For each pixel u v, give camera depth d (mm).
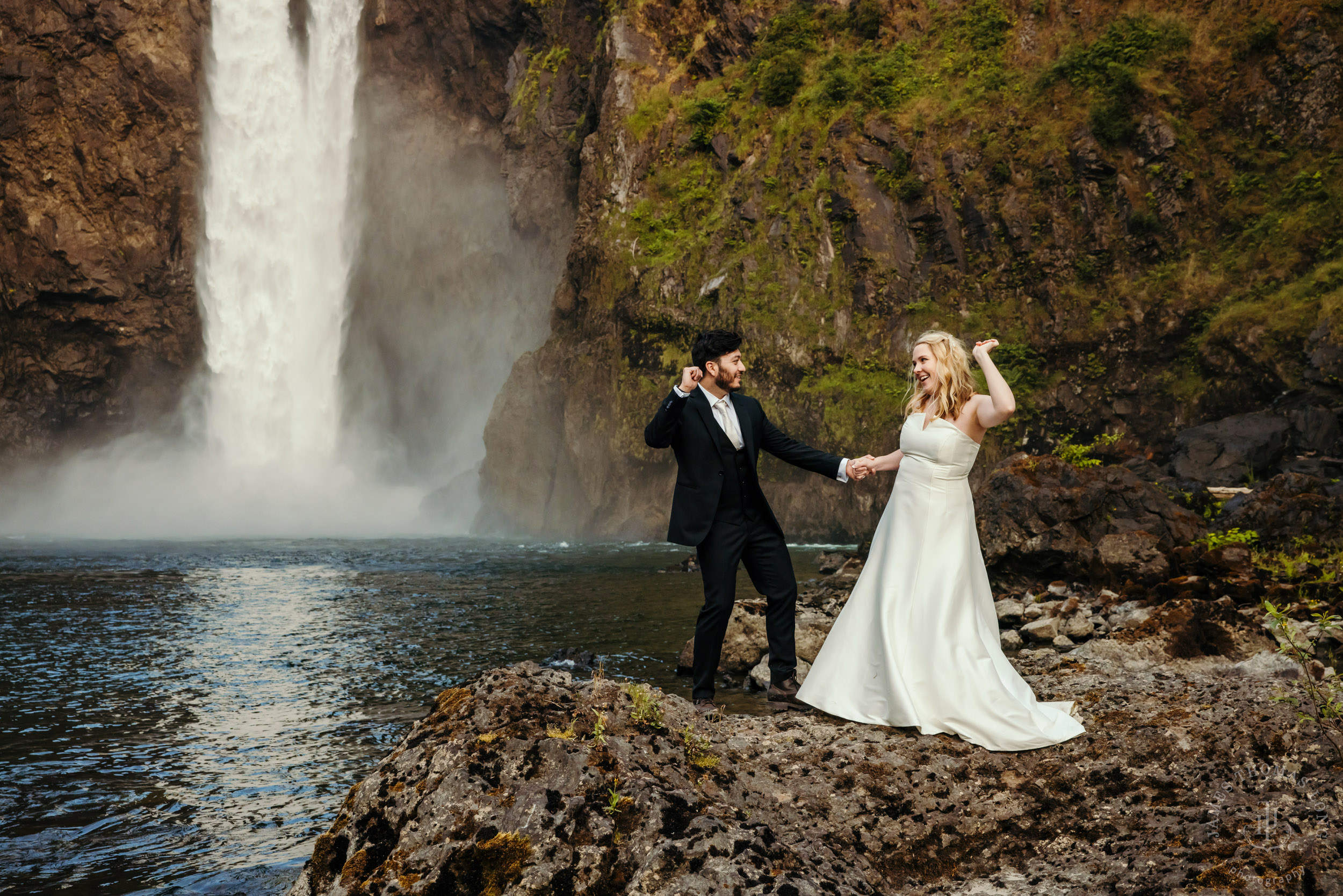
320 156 35250
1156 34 22969
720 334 4594
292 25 35219
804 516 23000
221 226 34469
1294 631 6023
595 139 27797
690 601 11469
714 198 26766
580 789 2842
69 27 31844
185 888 3346
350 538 25016
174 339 34688
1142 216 21797
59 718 5902
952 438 4113
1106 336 21531
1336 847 2764
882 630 4023
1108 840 3164
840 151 24734
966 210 23703
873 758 3566
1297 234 19938
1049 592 9242
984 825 3270
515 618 9992
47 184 32375
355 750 5156
